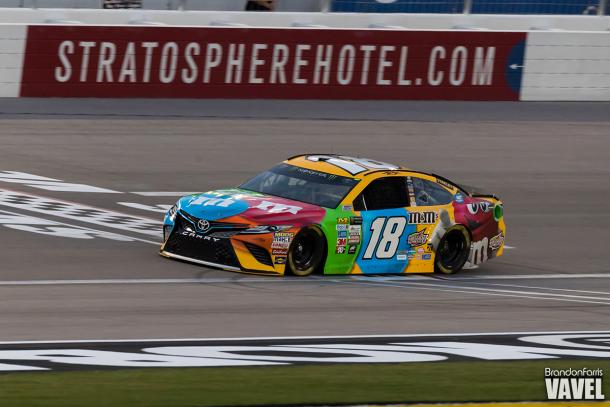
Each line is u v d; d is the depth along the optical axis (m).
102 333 34.81
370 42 89.69
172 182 65.25
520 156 78.81
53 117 77.81
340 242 46.22
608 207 68.25
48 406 26.27
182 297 40.62
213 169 68.94
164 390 28.30
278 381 29.86
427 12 106.69
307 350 34.06
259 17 98.62
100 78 83.31
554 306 44.16
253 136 77.38
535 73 95.19
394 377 31.00
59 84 82.44
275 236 44.62
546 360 34.41
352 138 78.88
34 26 81.12
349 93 89.81
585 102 97.19
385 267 47.75
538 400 29.25
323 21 100.69
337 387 29.50
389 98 91.00
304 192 47.44
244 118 82.00
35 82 81.81
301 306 40.34
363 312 40.19
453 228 49.66
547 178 73.94
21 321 35.81
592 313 43.22
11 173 63.78
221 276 44.50
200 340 34.59
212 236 45.16
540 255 55.94
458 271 50.50
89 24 86.25
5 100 80.75
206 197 47.25
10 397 26.86
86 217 55.44
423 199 49.16
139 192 62.38
